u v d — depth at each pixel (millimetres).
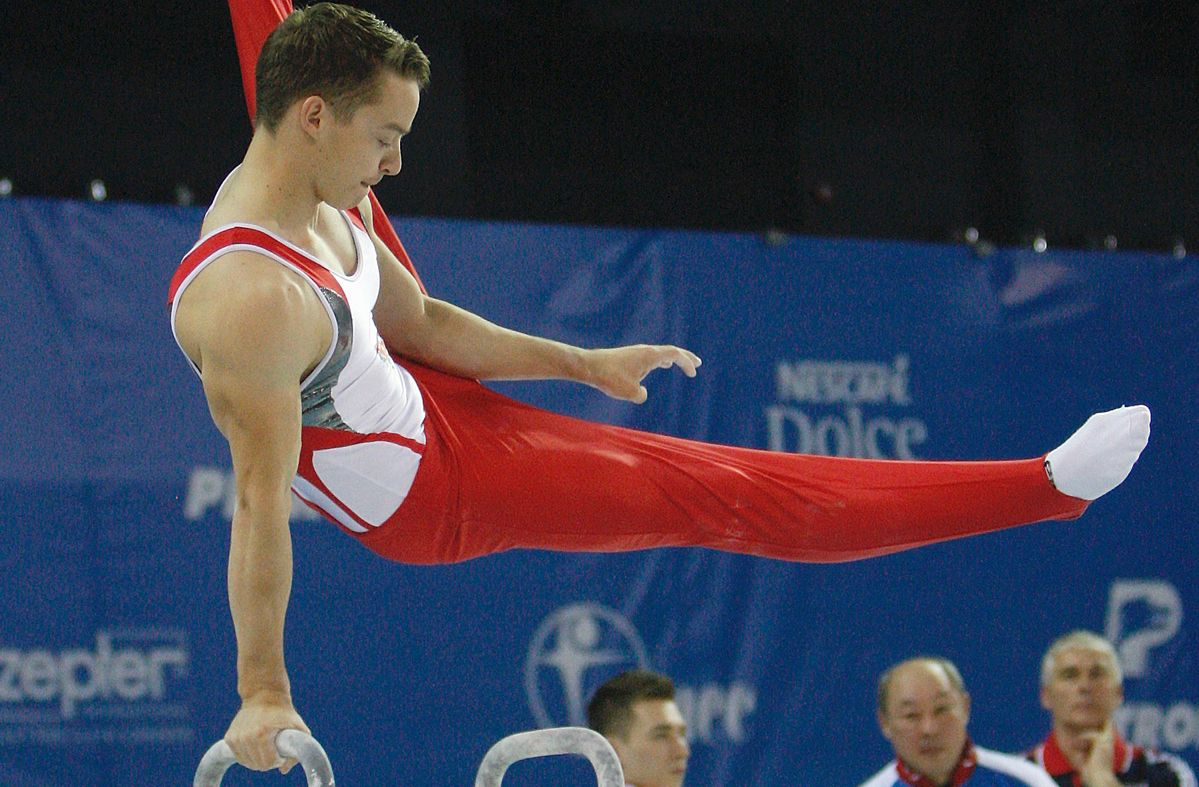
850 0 23516
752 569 19906
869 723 19922
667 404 19969
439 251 19453
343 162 8672
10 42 19906
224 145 20656
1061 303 21844
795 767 19578
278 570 7957
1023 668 20562
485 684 18750
